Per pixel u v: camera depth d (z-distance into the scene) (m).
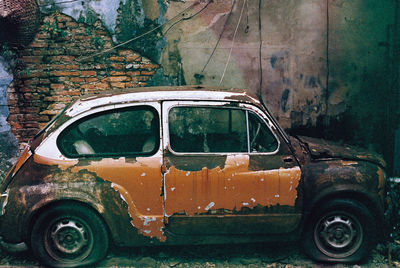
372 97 5.85
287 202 3.35
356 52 5.76
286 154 3.41
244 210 3.34
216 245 3.88
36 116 5.82
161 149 3.32
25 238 3.31
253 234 3.43
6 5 5.38
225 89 3.67
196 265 3.53
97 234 3.36
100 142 3.39
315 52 5.77
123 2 5.71
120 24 5.75
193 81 5.89
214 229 3.37
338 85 5.84
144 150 3.36
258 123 3.44
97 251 3.39
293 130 5.96
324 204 3.41
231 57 5.81
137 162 3.29
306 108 5.91
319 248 3.54
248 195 3.33
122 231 3.34
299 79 5.84
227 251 3.77
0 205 3.27
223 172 3.30
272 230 3.41
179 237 3.39
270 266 3.50
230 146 3.41
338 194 3.43
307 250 3.56
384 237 3.88
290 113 5.92
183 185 3.29
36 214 3.32
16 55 5.65
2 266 3.45
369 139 5.95
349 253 3.51
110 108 3.38
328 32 5.72
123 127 3.39
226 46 5.79
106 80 5.86
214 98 3.42
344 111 5.90
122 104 3.39
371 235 3.47
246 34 5.76
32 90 5.75
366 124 5.91
